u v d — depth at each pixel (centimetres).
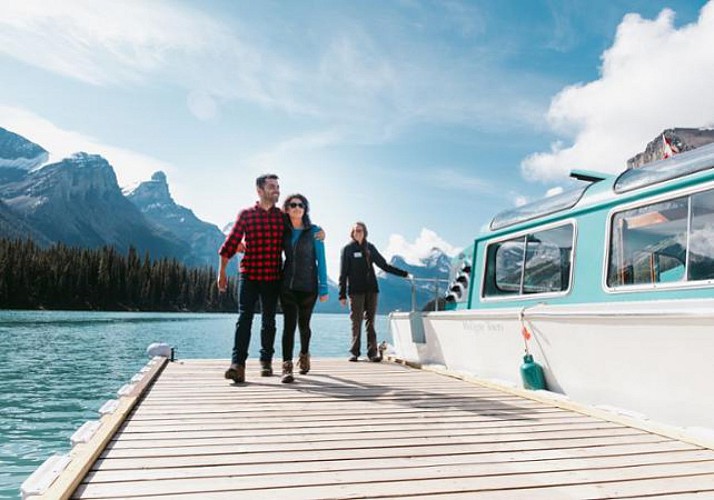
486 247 682
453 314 678
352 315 814
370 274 813
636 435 347
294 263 566
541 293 568
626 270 466
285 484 244
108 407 397
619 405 422
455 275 841
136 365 1595
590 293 500
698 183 407
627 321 416
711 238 392
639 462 287
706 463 286
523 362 523
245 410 407
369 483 248
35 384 1202
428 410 421
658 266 436
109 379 1294
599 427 370
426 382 579
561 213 554
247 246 554
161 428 346
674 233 425
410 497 231
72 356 1836
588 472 269
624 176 495
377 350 821
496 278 655
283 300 570
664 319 383
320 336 3825
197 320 6581
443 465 278
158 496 227
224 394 477
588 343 459
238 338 543
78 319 5228
